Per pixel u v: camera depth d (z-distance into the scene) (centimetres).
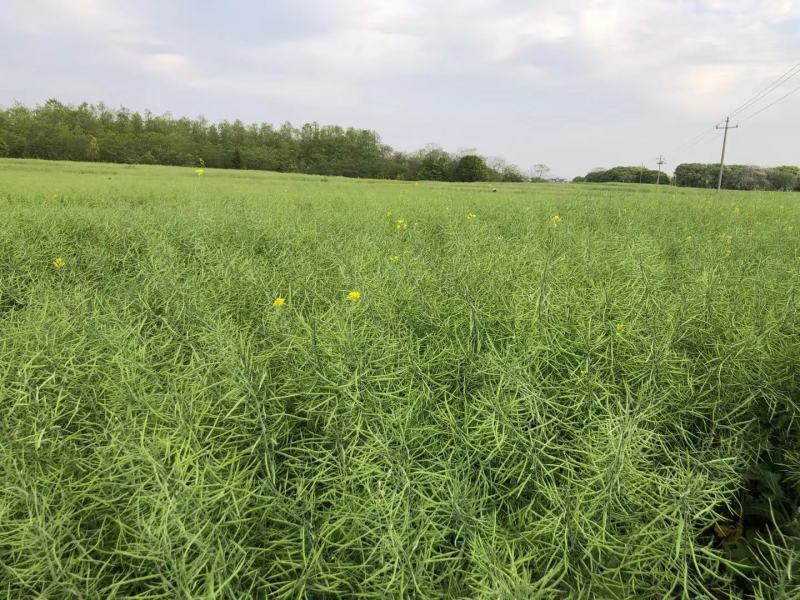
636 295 324
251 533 173
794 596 146
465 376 256
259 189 1706
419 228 753
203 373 244
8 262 506
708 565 188
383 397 225
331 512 176
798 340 278
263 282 371
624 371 250
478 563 146
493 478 199
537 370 238
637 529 168
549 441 192
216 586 149
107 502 172
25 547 146
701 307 307
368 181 3994
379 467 185
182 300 341
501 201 1272
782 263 453
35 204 924
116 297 384
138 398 213
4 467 168
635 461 185
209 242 554
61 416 214
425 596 143
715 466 191
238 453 206
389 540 150
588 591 150
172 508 141
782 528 207
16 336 275
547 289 295
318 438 222
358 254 475
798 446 233
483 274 377
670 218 884
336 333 255
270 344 290
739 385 246
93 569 170
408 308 329
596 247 524
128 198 1235
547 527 162
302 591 150
